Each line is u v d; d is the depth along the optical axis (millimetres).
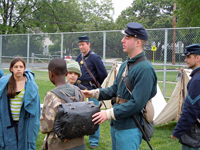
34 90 2986
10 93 2904
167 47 7895
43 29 30219
